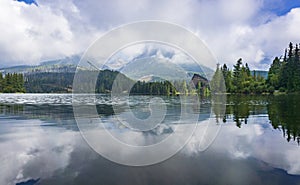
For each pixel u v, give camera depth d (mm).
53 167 4750
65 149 5984
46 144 6512
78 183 4047
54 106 20406
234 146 6223
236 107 18000
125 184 3998
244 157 5324
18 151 5828
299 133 7809
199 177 4273
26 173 4453
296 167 4707
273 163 4938
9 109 17453
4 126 9461
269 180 4137
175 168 4680
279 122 10203
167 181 4105
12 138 7223
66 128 8938
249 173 4430
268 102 24234
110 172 4488
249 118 11469
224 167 4715
